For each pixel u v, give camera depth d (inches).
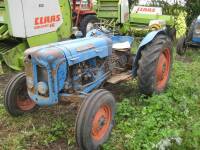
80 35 226.5
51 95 165.8
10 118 202.7
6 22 289.7
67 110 211.6
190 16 504.7
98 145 164.9
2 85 266.5
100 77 198.2
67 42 185.3
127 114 197.6
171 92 226.1
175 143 159.8
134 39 240.8
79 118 154.6
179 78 266.7
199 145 161.2
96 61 194.9
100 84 198.4
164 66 224.4
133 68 215.0
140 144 167.2
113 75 214.1
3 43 310.2
